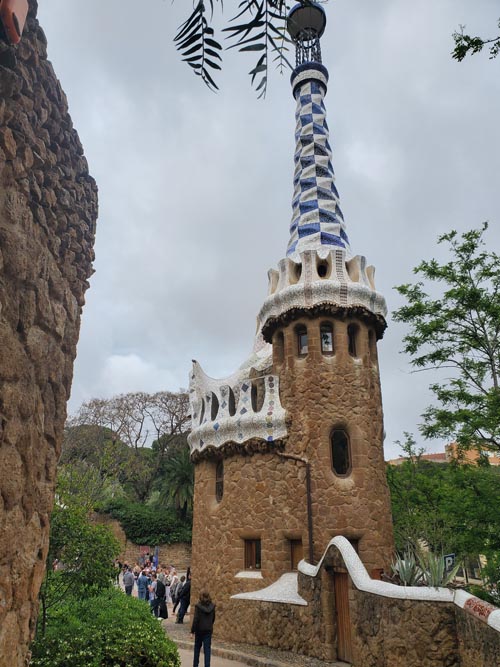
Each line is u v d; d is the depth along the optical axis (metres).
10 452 3.66
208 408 17.97
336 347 16.02
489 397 12.90
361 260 17.16
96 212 5.79
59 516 9.28
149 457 48.34
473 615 7.41
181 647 14.23
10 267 3.68
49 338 4.39
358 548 14.48
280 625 13.06
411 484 19.06
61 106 4.71
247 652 12.62
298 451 15.38
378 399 16.45
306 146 19.47
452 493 14.36
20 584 3.82
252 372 17.88
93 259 5.71
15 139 3.76
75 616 8.52
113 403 48.94
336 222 18.28
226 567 15.77
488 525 13.07
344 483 14.80
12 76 3.58
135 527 37.84
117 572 9.84
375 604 9.44
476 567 18.95
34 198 4.11
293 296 16.38
